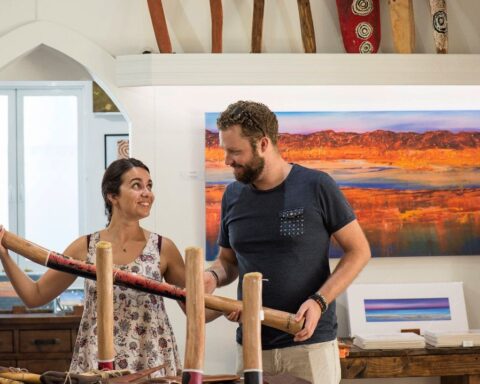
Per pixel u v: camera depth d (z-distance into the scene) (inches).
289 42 195.8
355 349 180.1
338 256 192.7
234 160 110.5
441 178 197.2
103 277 79.4
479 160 198.1
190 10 193.9
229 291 194.4
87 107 264.4
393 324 191.6
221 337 192.7
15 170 266.4
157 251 126.0
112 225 126.0
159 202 193.0
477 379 181.8
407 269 197.6
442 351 179.5
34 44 190.1
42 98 266.5
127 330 119.0
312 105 196.1
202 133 193.8
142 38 193.3
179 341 190.7
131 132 192.9
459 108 199.8
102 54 190.9
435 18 195.3
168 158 193.3
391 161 195.9
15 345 218.1
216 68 185.8
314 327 102.8
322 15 196.9
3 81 261.6
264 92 195.0
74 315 220.8
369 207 195.3
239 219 117.2
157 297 121.5
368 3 194.1
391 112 196.2
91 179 265.9
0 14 190.4
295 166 116.6
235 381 89.6
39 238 267.3
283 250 113.7
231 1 194.7
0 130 265.7
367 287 193.2
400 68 190.4
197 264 71.2
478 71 192.9
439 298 194.2
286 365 113.2
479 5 201.2
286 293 113.5
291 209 113.5
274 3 195.8
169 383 82.8
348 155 195.0
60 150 267.3
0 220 266.2
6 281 247.1
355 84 189.5
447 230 197.0
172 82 185.3
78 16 192.4
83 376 78.0
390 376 178.4
